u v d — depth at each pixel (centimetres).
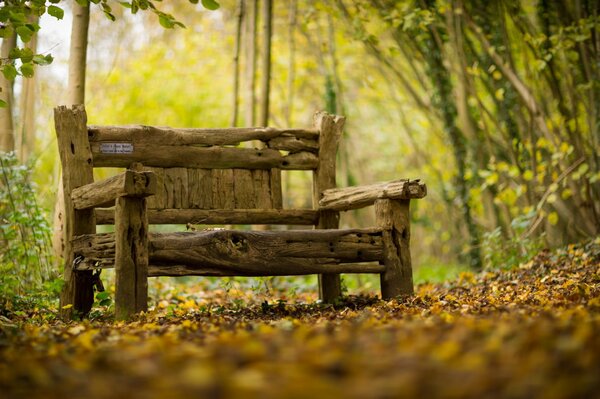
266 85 1193
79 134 677
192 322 542
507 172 1393
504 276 928
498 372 273
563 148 1159
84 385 285
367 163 2916
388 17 1227
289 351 325
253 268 637
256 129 755
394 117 2655
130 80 2078
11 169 841
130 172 579
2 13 609
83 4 665
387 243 692
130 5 645
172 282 1180
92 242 642
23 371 314
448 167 1956
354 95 2609
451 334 363
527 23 1326
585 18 1193
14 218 786
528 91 1257
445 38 1384
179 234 621
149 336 446
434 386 258
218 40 2222
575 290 628
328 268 668
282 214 757
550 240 1280
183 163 724
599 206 1245
